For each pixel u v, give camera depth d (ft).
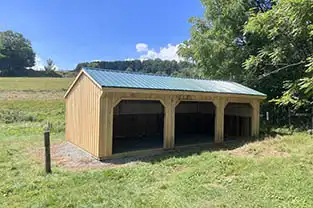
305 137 31.81
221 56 56.85
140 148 28.73
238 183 16.40
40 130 42.98
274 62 39.04
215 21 58.65
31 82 115.44
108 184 16.61
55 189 15.83
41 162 22.70
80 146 28.25
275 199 14.06
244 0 53.72
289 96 23.72
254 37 51.01
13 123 50.37
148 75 33.09
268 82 52.11
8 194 15.14
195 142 33.71
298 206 13.17
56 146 30.30
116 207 13.15
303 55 39.70
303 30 24.95
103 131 23.88
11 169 20.39
